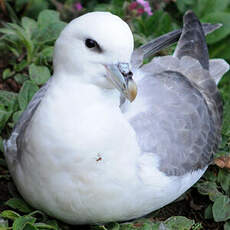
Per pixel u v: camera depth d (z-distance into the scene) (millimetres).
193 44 6902
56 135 4566
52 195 4902
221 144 6582
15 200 5555
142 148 5195
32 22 7301
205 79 6543
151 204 5250
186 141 5617
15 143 5297
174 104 5746
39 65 7043
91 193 4832
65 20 8125
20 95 6406
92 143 4582
